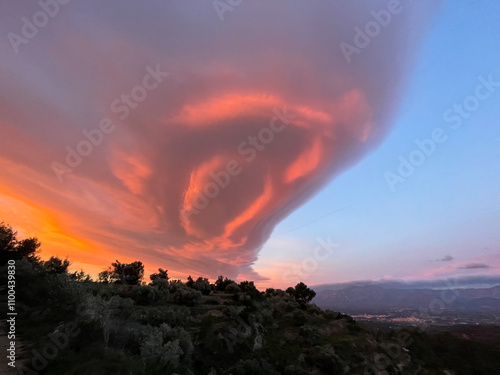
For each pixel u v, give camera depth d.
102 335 12.54
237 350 23.50
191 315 27.88
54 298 17.72
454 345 43.91
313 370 24.73
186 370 14.55
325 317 43.84
